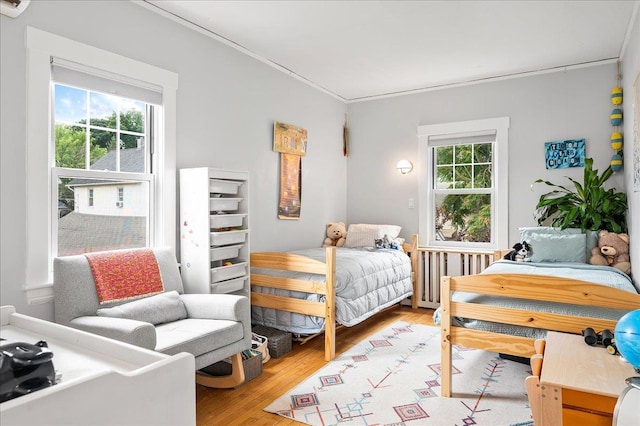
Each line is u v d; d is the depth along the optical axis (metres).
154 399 0.88
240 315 2.40
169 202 2.86
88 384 0.76
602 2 2.73
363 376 2.66
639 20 2.58
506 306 2.26
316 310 2.98
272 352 2.99
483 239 4.46
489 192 4.39
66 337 1.35
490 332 2.27
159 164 2.83
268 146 3.85
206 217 2.76
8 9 1.99
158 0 2.68
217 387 2.47
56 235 2.29
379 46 3.46
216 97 3.27
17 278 2.10
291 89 4.17
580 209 3.55
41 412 0.69
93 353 1.22
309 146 4.46
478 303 2.33
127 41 2.61
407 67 3.99
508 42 3.39
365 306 3.37
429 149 4.73
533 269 3.12
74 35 2.33
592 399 1.51
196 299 2.52
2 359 0.84
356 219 5.13
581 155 3.88
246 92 3.58
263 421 2.09
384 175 4.95
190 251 2.84
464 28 3.12
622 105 3.70
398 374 2.69
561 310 2.12
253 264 3.31
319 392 2.42
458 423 2.07
